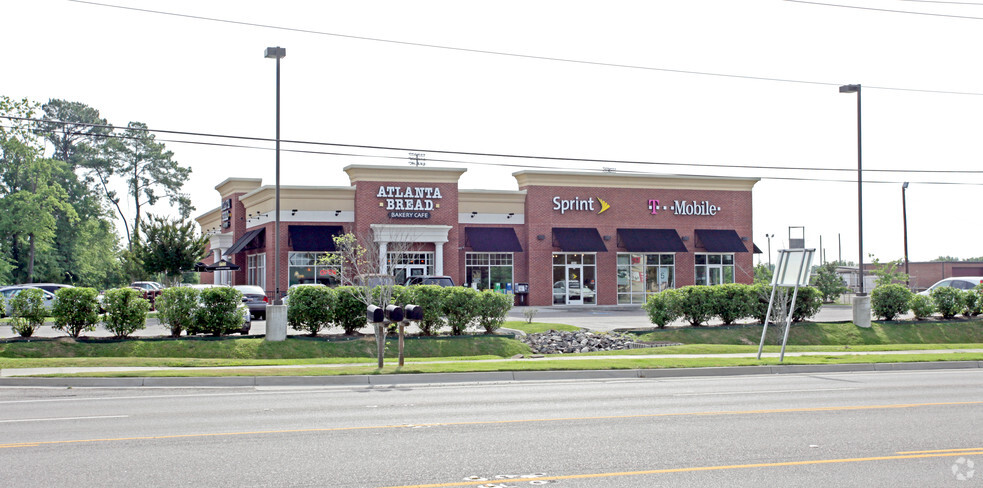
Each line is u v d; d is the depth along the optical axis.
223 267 43.62
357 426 10.86
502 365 18.73
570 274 47.16
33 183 59.50
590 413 12.09
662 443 9.56
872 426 10.80
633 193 48.22
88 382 16.56
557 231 46.72
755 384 16.56
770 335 27.09
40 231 57.56
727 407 12.76
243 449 9.20
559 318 34.84
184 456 8.80
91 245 73.69
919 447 9.33
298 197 41.75
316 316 23.58
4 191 60.62
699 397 14.17
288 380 16.89
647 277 48.59
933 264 78.94
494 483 7.59
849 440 9.77
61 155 77.75
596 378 18.06
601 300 47.47
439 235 42.81
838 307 49.69
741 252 49.97
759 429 10.56
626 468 8.21
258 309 30.83
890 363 20.42
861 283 30.30
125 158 79.88
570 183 47.16
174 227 43.94
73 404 13.42
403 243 38.88
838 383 16.70
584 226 47.31
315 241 41.22
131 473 7.98
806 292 28.69
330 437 9.98
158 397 14.46
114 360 19.56
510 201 46.47
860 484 7.57
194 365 19.31
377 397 14.34
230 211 50.81
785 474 7.95
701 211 49.38
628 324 31.28
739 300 28.27
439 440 9.77
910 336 28.67
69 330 22.58
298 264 41.50
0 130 57.38
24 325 22.22
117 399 14.15
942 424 10.97
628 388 15.81
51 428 10.73
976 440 9.77
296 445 9.45
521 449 9.20
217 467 8.25
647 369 18.67
